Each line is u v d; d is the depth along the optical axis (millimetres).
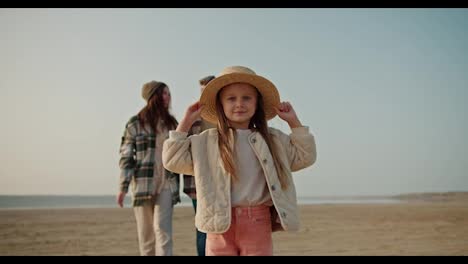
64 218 11391
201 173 2334
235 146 2383
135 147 4117
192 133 4039
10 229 8742
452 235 7422
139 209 4027
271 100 2637
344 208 14695
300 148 2494
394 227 8578
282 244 6535
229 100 2523
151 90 4199
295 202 2357
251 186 2281
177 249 6211
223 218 2191
